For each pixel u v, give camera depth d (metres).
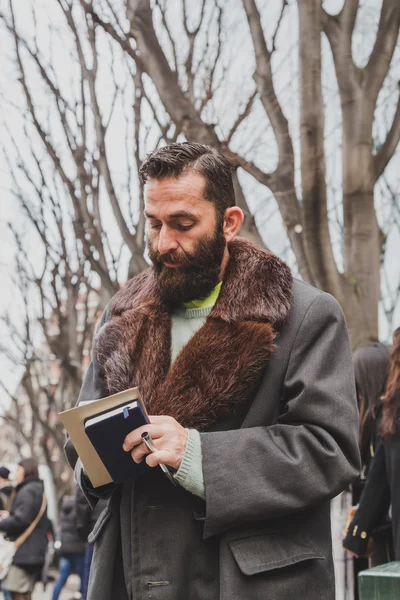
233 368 2.49
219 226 2.57
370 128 8.40
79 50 11.26
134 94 11.27
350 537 4.55
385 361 5.10
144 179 2.58
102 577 2.60
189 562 2.48
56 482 26.92
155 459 2.32
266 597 2.38
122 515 2.60
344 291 8.15
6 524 10.07
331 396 2.49
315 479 2.41
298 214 8.30
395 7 8.20
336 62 8.35
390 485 4.33
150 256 2.61
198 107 9.93
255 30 8.34
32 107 11.99
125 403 2.38
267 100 8.41
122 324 2.71
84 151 12.27
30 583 10.18
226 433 2.45
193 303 2.66
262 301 2.57
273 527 2.47
